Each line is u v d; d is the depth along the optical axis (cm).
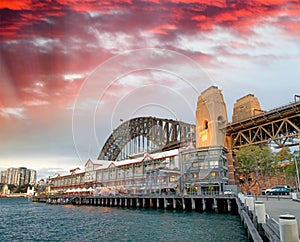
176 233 1705
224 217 2475
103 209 4006
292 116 4169
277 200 2414
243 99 5712
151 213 3106
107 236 1703
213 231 1709
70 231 1991
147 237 1608
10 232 2027
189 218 2483
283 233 449
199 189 3334
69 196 5994
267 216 921
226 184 3678
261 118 4575
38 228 2216
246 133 5188
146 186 3731
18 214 3703
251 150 4744
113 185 4256
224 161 3509
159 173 3444
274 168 4997
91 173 4662
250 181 5156
